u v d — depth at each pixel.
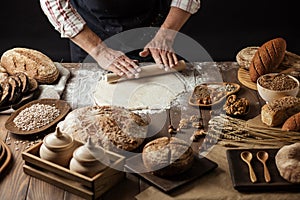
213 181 1.54
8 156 1.66
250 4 3.44
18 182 1.56
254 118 1.83
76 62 2.40
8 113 1.91
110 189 1.52
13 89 1.94
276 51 2.05
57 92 2.01
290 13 3.46
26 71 2.12
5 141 1.75
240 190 1.50
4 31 3.44
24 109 1.89
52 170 1.54
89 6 2.30
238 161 1.59
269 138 1.72
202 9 3.44
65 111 1.88
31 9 3.39
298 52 3.48
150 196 1.48
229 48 3.47
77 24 2.13
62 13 2.12
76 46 2.36
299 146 1.56
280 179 1.51
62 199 1.49
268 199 1.48
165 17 2.39
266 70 2.04
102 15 2.30
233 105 1.86
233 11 3.46
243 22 3.48
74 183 1.51
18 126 1.81
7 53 2.17
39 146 1.61
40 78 2.08
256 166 1.57
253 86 2.04
